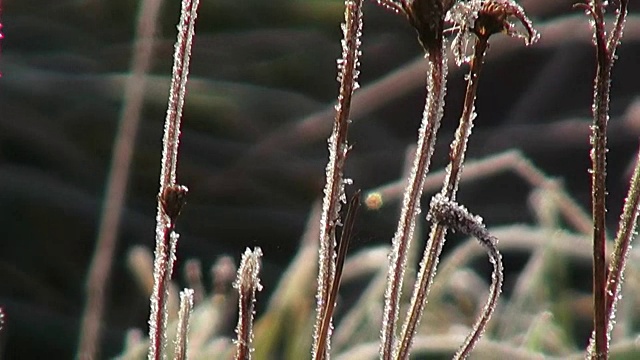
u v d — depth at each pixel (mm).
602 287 798
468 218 798
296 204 2432
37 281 2207
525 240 1652
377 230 2111
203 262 2297
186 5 810
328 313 800
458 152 801
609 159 2598
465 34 797
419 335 1455
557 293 1571
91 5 2699
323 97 2721
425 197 2143
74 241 2281
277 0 2799
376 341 1484
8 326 2100
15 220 2268
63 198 2309
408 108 2738
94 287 1297
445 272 1540
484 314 811
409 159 1996
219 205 2426
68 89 2498
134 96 1315
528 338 1395
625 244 810
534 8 2762
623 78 2789
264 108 2615
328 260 806
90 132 2443
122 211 2273
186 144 2496
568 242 1645
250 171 2469
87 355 1298
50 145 2400
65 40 2643
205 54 2684
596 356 798
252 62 2719
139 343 1480
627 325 1468
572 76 2826
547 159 2674
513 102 2852
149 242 2258
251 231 2375
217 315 1447
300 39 2760
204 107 2561
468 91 799
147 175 2373
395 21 2830
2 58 2541
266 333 1480
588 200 2559
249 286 809
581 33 2682
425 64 2457
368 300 1533
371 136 2660
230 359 1366
